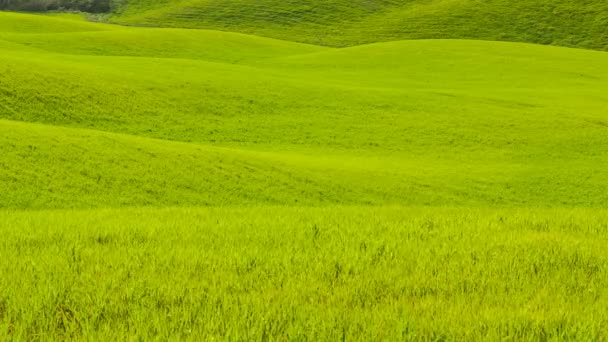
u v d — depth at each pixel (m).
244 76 62.25
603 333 6.39
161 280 8.18
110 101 48.12
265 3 160.50
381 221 15.90
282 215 17.77
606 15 142.62
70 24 114.06
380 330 6.18
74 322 6.30
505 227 14.72
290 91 57.00
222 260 9.71
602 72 80.88
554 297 7.81
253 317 6.50
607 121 52.06
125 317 6.65
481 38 137.50
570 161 41.88
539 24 141.75
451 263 9.75
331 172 34.50
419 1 164.88
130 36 97.00
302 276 8.59
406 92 60.03
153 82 54.62
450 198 32.84
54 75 49.84
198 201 27.64
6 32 95.50
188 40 100.69
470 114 52.72
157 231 13.20
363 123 49.44
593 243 12.26
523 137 47.19
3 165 26.77
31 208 23.89
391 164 38.97
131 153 31.11
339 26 149.38
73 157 29.17
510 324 6.49
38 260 9.42
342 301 7.43
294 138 45.44
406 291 7.90
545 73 78.50
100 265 9.18
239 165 32.59
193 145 35.22
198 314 6.63
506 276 9.00
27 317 6.45
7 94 44.44
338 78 72.44
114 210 19.50
